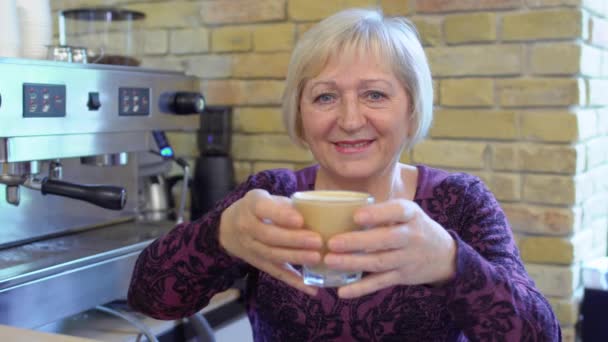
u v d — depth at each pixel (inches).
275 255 30.8
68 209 65.1
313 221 29.8
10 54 59.8
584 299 68.2
